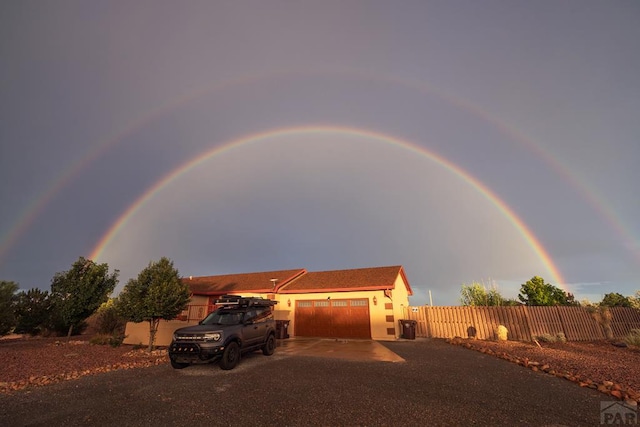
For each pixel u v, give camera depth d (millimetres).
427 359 11766
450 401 6488
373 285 21094
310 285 23781
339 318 21812
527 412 5805
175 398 6910
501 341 17375
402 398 6707
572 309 19219
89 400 6820
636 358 11203
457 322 20562
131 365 10930
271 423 5391
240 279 27719
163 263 15125
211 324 11344
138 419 5656
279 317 23391
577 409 5973
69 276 19922
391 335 20156
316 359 11914
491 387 7574
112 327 20531
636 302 20406
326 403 6422
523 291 26094
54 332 22250
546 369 9289
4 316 17500
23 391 7594
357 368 10039
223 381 8492
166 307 13953
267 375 9156
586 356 11648
